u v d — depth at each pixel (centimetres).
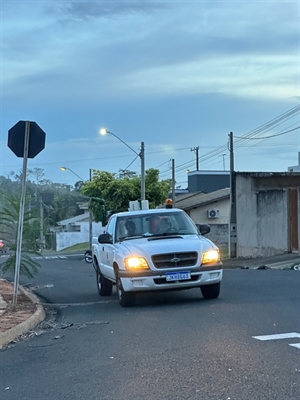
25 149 1047
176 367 604
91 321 934
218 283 1065
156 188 4253
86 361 660
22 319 944
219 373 571
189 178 5884
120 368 616
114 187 4191
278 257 2227
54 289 1579
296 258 2095
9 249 1280
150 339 748
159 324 848
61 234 6178
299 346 666
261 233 2488
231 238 2670
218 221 4012
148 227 1162
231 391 515
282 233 2331
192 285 1026
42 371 633
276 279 1378
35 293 1484
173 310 973
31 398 538
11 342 809
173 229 1158
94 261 1420
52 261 3375
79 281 1806
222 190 4459
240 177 2631
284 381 536
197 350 670
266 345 677
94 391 543
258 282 1326
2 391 568
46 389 563
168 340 734
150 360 639
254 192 2556
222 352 653
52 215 6712
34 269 1301
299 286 1218
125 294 1045
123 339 764
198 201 4134
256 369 578
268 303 986
